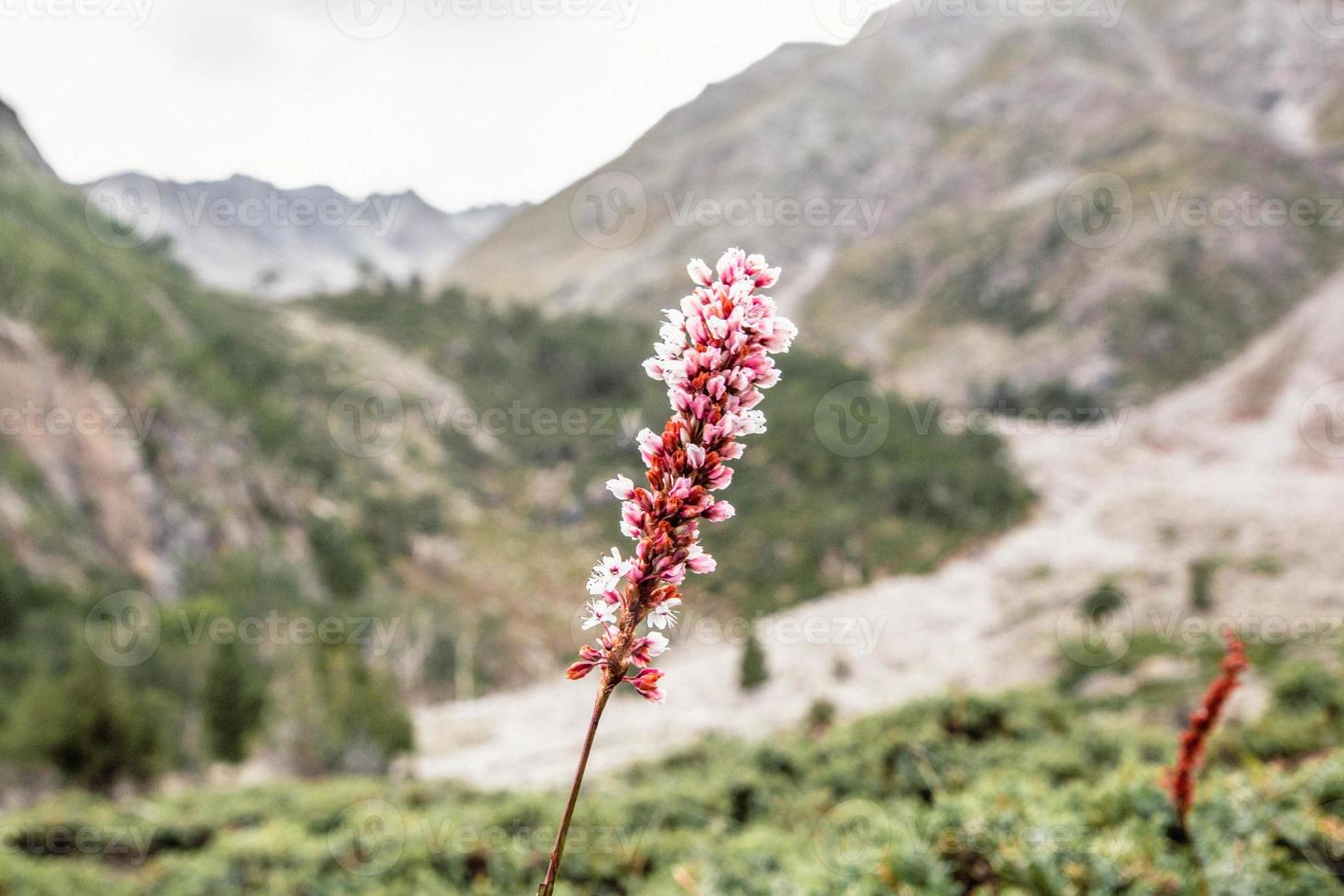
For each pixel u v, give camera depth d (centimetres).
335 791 1420
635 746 3969
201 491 5706
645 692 135
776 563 6894
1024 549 6994
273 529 6094
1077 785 471
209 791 1836
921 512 7619
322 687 3631
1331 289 12762
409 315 12494
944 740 917
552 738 4406
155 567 4956
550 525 8562
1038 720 969
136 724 2758
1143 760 854
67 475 4969
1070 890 352
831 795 880
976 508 7650
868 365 14325
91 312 6178
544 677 6097
